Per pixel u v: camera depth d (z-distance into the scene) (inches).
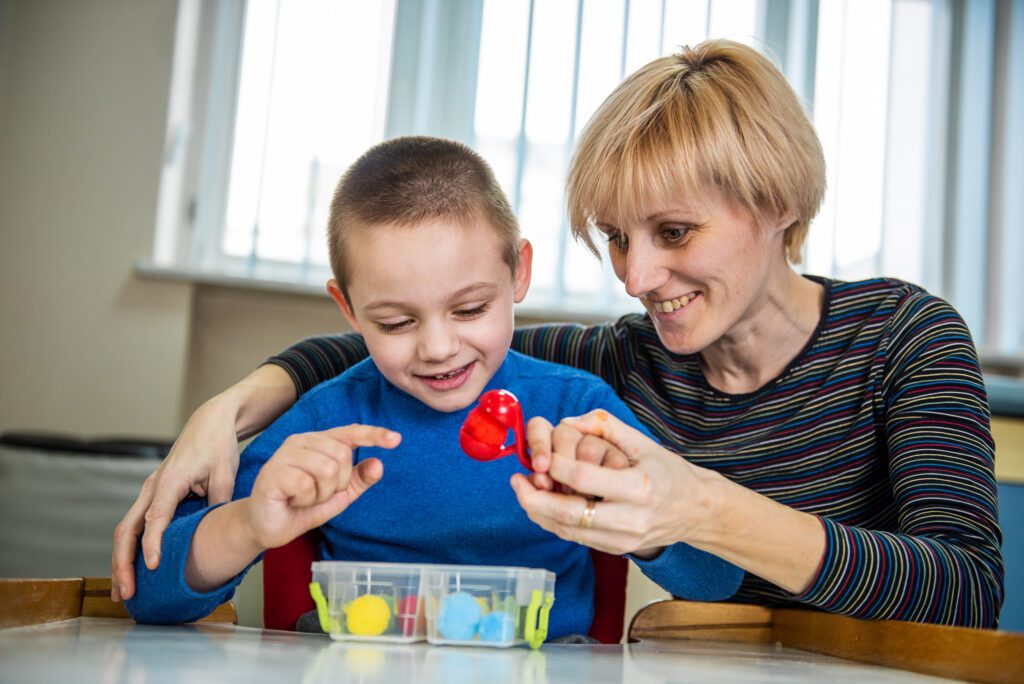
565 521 30.2
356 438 31.8
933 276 118.5
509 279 42.1
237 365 111.6
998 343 117.1
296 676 22.3
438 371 40.7
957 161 119.2
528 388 46.6
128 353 108.0
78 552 87.3
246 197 114.7
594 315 110.0
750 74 43.5
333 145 115.5
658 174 41.1
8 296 108.0
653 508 30.6
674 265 42.9
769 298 46.3
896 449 42.8
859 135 118.9
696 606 44.1
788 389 47.9
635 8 118.0
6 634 27.8
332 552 45.4
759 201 42.8
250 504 32.4
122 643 27.4
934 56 119.9
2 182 109.3
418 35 117.6
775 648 39.5
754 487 48.3
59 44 111.1
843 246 116.9
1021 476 78.7
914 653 30.3
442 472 44.3
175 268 107.0
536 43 117.6
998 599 37.0
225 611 39.9
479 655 28.5
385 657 26.8
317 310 112.9
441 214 39.1
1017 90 119.9
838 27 120.0
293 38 116.3
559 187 116.4
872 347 46.9
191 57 115.1
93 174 109.9
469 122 116.7
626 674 25.5
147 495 38.7
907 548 35.4
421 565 31.4
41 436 90.5
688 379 50.0
